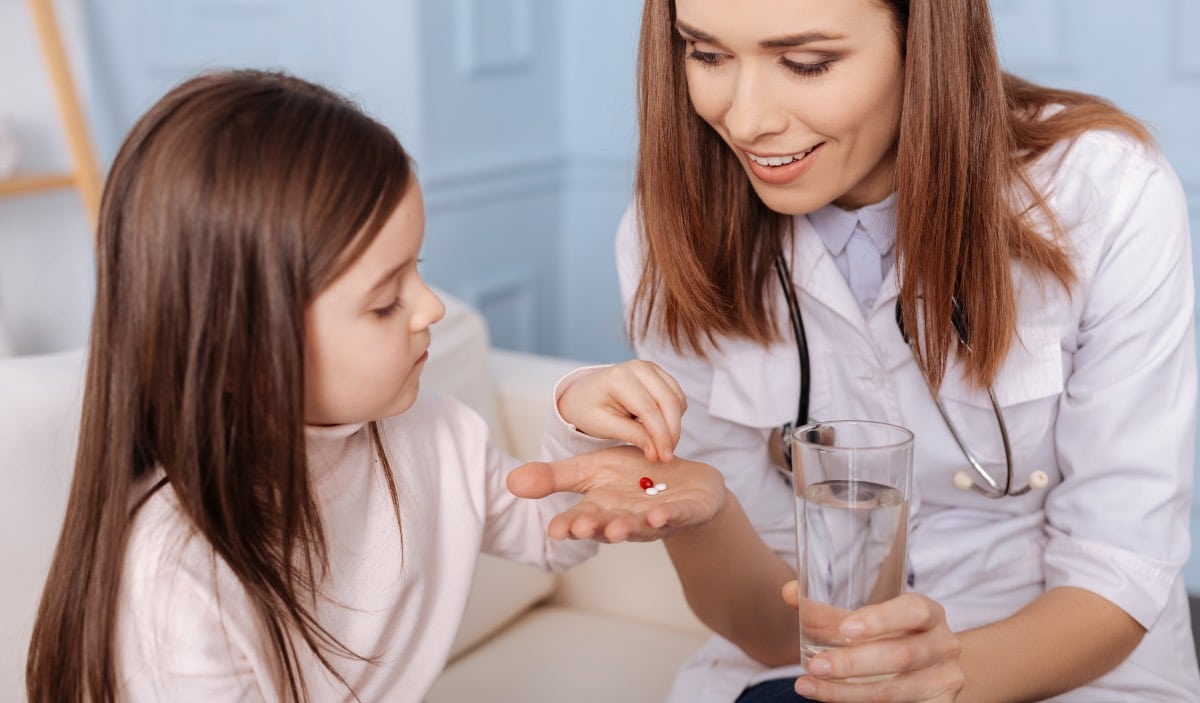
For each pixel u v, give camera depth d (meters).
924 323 1.18
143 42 2.82
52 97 2.46
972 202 1.14
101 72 2.82
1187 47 2.48
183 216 0.86
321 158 0.87
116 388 0.89
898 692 0.93
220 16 2.78
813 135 1.09
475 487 1.13
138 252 0.87
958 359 1.20
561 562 1.21
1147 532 1.19
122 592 0.90
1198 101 2.50
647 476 1.09
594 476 1.10
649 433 1.07
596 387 1.09
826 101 1.06
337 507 1.00
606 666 1.54
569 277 3.20
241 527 0.90
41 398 1.15
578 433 1.11
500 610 1.60
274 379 0.86
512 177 2.94
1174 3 2.48
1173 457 1.20
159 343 0.87
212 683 0.88
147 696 0.89
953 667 0.95
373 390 0.92
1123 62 2.54
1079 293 1.20
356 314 0.89
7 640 1.06
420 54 2.61
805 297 1.28
